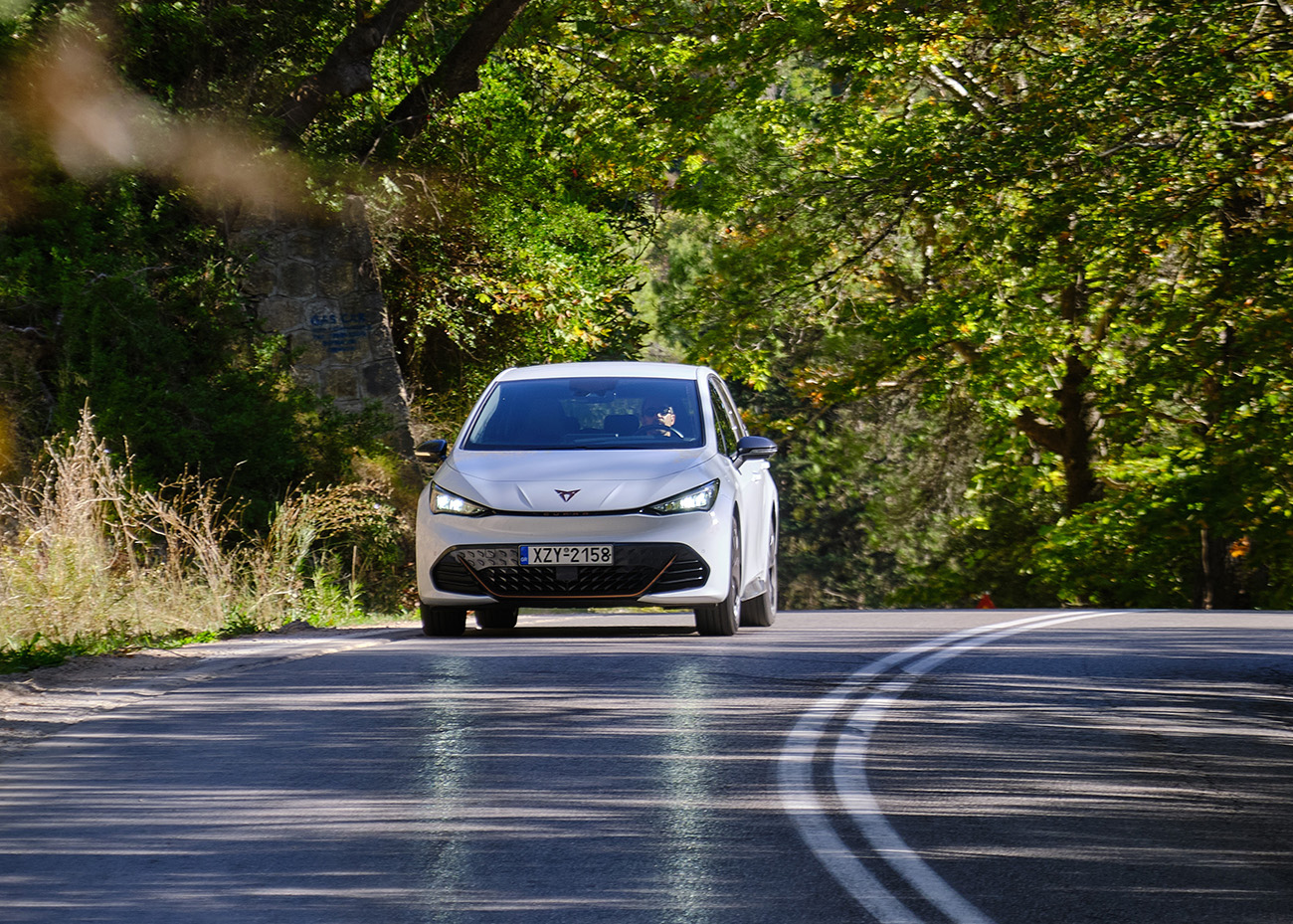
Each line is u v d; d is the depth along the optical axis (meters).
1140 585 66.81
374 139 41.75
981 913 8.84
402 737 14.03
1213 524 58.19
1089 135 50.75
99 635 21.39
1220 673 18.88
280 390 33.81
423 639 22.11
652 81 56.62
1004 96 59.41
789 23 54.06
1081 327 66.50
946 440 84.25
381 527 31.75
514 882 9.47
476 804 11.52
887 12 53.88
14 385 29.78
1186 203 51.72
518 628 24.83
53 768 12.82
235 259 36.19
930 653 20.42
